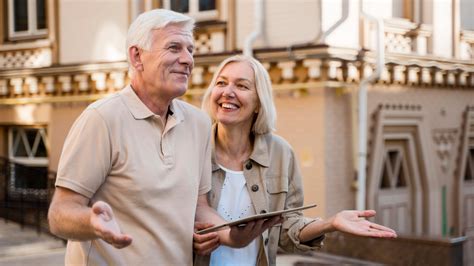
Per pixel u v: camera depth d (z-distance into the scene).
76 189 2.65
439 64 10.24
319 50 8.67
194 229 3.02
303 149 9.05
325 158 8.88
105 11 11.15
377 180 9.66
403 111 9.92
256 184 3.38
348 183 9.20
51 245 9.06
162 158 2.82
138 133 2.79
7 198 11.09
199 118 3.04
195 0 10.28
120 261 2.76
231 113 3.36
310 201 9.02
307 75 8.92
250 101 3.37
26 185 10.94
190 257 2.91
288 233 3.37
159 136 2.83
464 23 10.84
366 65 9.17
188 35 2.84
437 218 10.62
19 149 12.41
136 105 2.81
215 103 3.42
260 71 3.41
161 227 2.79
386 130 9.82
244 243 2.89
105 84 11.02
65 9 11.59
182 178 2.86
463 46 10.78
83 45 11.41
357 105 9.14
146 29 2.78
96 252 2.81
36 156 12.21
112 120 2.73
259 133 3.45
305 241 3.31
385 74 9.57
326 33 8.81
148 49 2.78
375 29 9.24
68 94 11.45
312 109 8.95
